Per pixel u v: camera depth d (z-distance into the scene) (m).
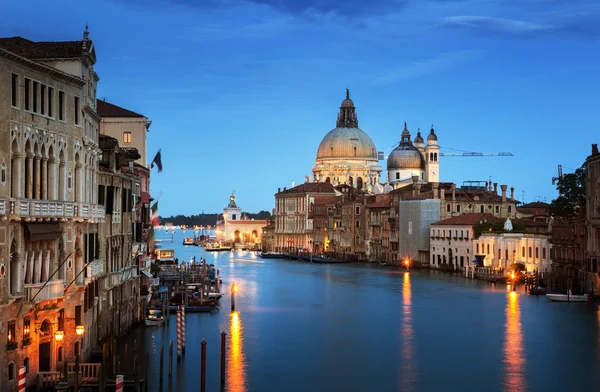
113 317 65.00
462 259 158.00
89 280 53.22
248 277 144.25
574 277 112.69
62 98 49.09
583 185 132.62
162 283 113.00
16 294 43.69
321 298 106.19
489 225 153.38
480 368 61.62
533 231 148.75
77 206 50.56
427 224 174.25
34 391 46.16
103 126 88.81
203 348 52.72
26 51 50.91
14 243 43.75
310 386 55.91
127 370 54.00
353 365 62.47
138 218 77.75
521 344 70.69
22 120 43.94
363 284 128.50
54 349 48.72
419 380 57.97
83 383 48.06
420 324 82.00
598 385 56.69
